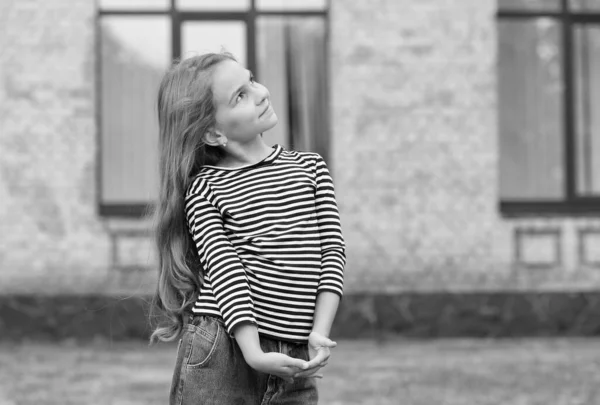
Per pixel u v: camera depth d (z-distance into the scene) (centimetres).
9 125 961
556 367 782
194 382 281
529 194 1026
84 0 968
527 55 1029
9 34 962
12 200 960
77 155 966
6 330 945
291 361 269
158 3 993
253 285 281
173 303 296
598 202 1020
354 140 974
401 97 977
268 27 996
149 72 995
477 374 747
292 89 995
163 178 296
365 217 973
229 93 290
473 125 981
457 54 981
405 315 962
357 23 977
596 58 1035
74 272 959
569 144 1027
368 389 680
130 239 966
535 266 985
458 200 979
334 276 286
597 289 984
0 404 630
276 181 290
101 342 945
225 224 287
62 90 966
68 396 657
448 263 976
